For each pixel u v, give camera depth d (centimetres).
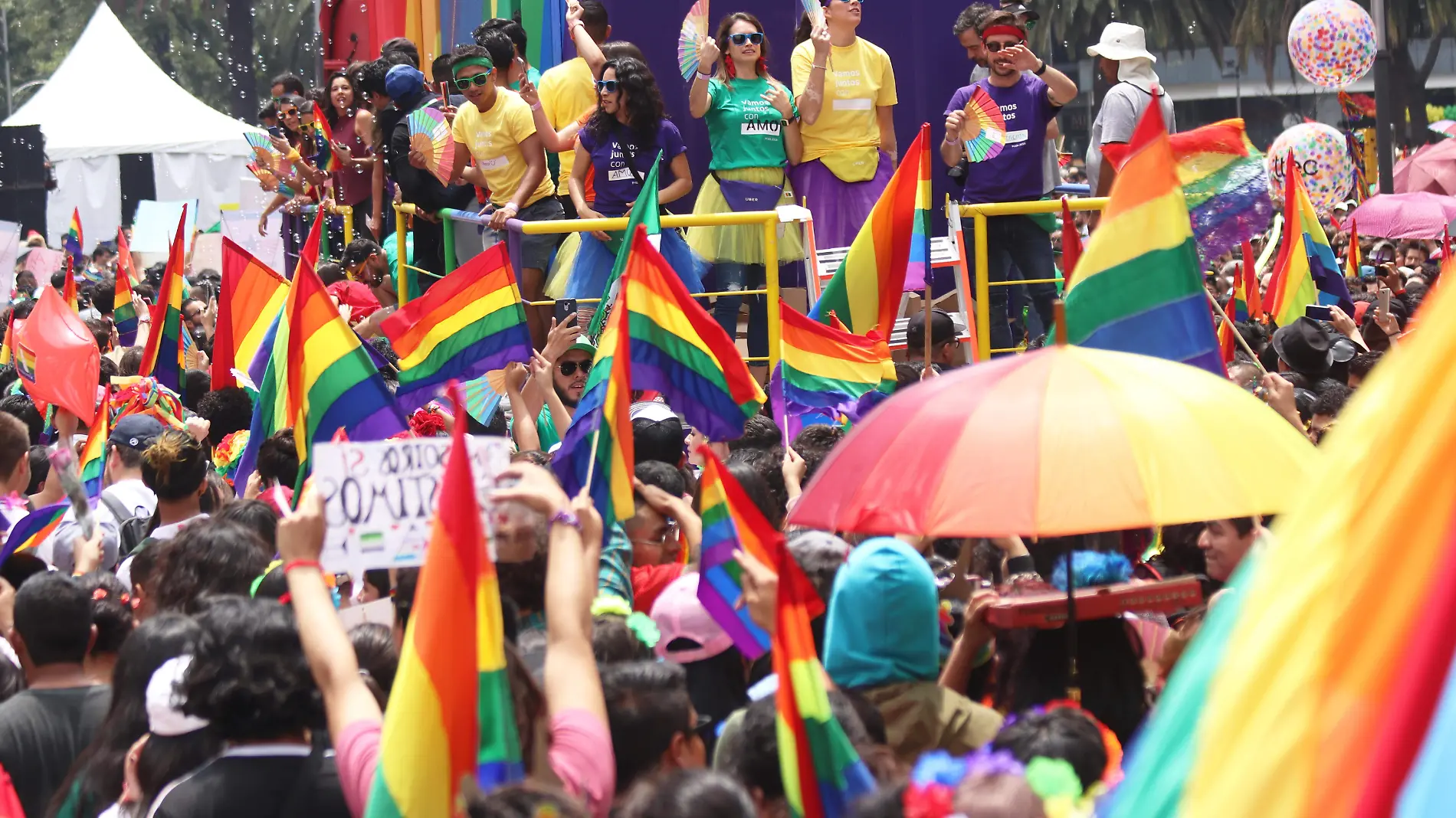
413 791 839
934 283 3167
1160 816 538
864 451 1158
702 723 1227
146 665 1213
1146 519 1045
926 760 830
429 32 4094
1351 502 441
